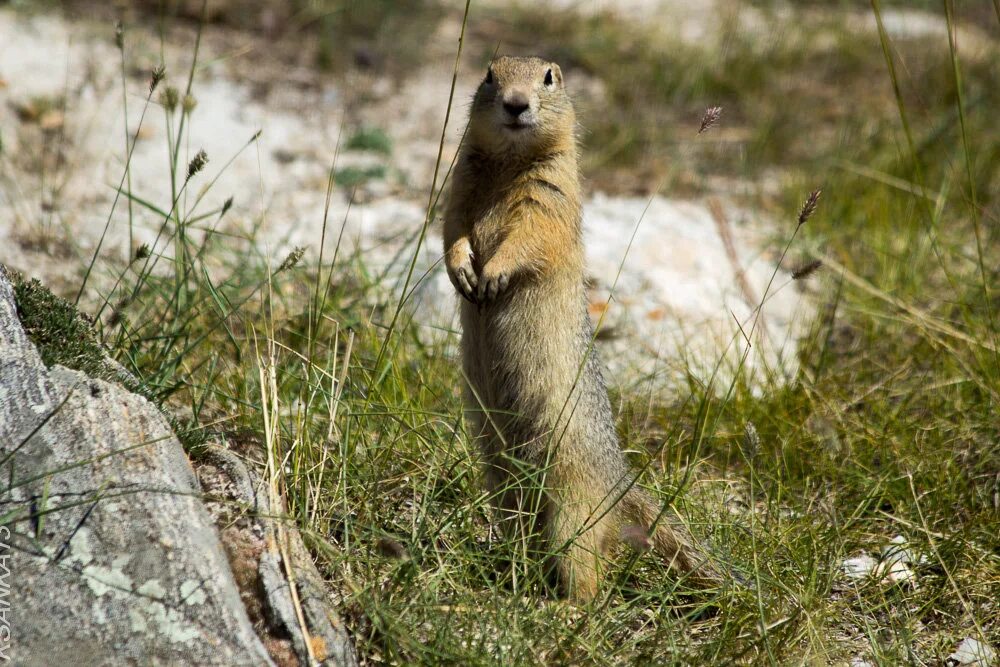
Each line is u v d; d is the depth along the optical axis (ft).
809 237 50.06
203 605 19.40
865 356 39.17
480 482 29.37
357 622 22.61
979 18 85.71
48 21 56.03
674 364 38.65
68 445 20.63
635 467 32.04
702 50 73.05
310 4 66.28
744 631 24.64
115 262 40.65
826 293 45.93
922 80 71.20
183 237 29.71
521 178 29.07
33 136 48.03
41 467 20.18
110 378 23.95
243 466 23.73
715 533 28.14
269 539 21.93
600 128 60.75
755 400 35.86
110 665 18.48
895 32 80.64
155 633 18.92
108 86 51.37
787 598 25.85
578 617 24.94
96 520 19.75
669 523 27.96
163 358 28.04
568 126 29.32
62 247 41.16
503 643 22.39
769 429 34.40
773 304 45.11
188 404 29.07
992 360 36.27
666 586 26.30
